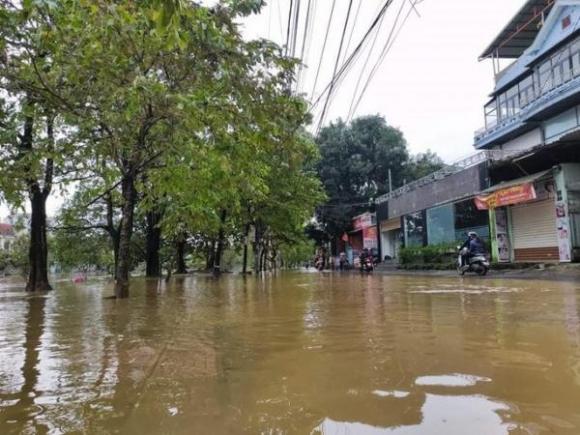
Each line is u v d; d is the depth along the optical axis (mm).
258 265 28047
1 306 9094
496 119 24938
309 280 17875
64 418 2523
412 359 3639
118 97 6855
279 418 2424
